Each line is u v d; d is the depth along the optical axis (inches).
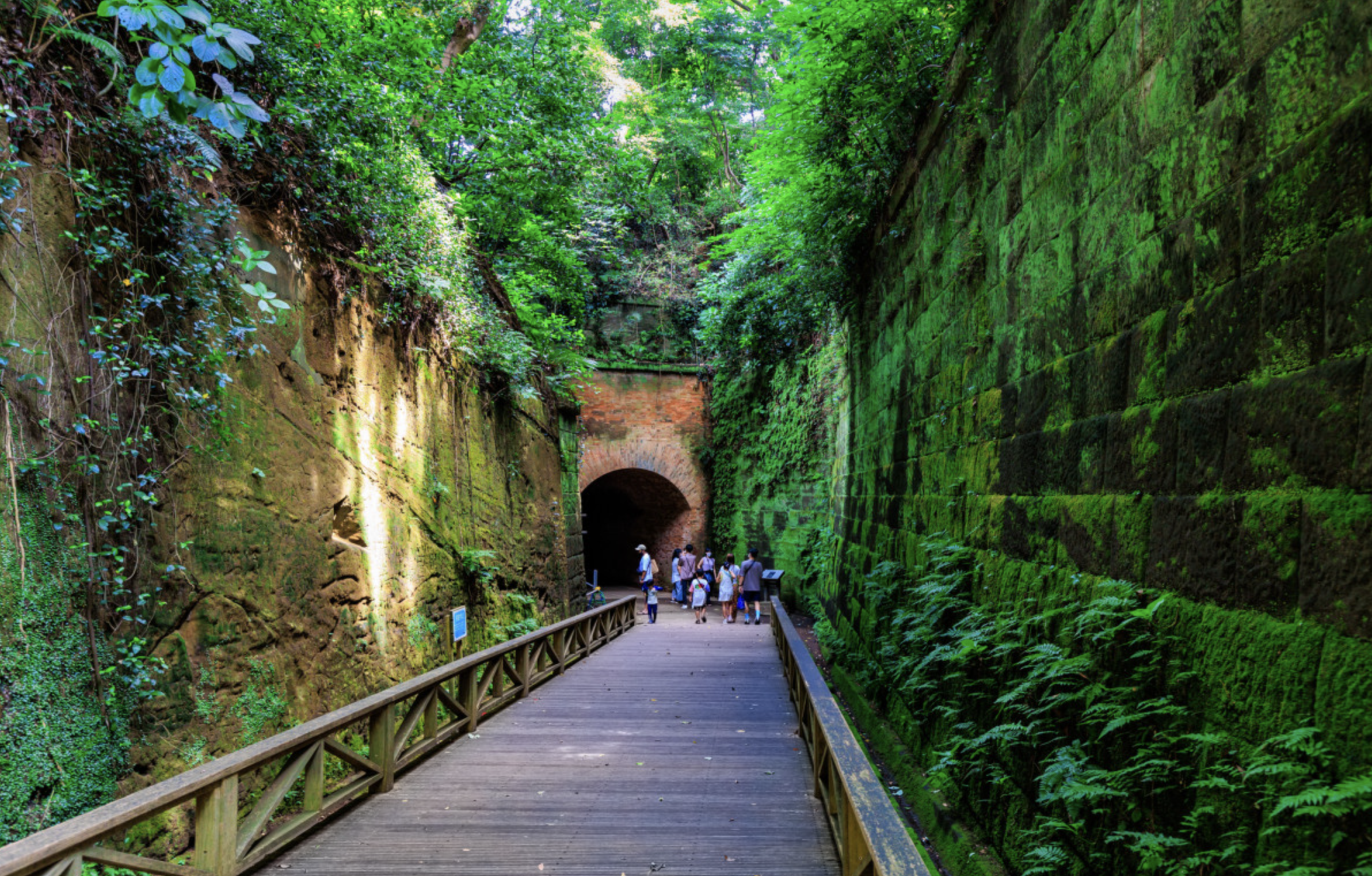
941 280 272.7
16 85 126.3
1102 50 156.1
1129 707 123.7
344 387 238.8
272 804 144.7
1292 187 98.2
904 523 314.5
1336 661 85.2
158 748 144.0
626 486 951.6
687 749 232.4
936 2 247.9
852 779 129.9
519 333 426.3
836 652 428.1
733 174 906.1
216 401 169.9
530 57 481.7
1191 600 116.3
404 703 257.3
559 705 297.0
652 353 889.5
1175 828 112.3
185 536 159.8
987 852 181.5
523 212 501.0
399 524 274.1
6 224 122.4
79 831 94.3
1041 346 184.1
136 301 146.9
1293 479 95.6
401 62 334.6
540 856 151.9
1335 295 89.7
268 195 200.2
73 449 131.8
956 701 212.8
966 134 244.8
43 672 121.2
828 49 275.9
